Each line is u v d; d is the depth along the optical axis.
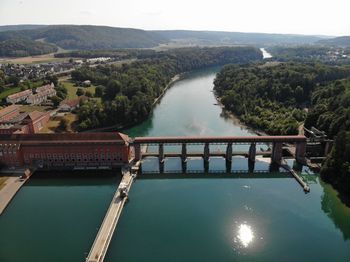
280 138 159.50
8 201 124.94
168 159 170.00
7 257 96.25
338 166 137.38
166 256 97.25
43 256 96.69
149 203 126.62
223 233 108.25
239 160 168.88
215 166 162.25
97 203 126.38
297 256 98.00
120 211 119.31
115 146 151.88
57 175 147.12
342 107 171.12
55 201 127.94
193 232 108.19
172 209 122.38
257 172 155.75
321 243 103.88
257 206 124.75
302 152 162.75
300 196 132.38
